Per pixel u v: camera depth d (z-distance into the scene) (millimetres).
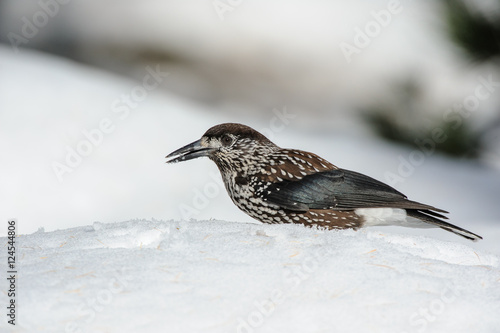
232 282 5430
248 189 8609
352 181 8391
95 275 5516
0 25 22391
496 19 14078
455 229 8141
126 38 22469
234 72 22484
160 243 6285
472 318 5199
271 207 8477
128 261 5828
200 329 4852
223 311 5051
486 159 17203
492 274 5922
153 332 4793
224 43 22297
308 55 22016
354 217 8391
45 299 5125
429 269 5895
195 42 22344
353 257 5984
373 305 5215
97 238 6664
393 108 16969
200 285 5375
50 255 6121
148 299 5148
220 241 6336
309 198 8281
